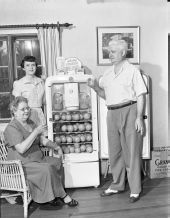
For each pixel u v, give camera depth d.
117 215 2.35
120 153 2.73
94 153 2.89
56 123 2.99
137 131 2.56
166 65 3.23
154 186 2.94
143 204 2.54
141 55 3.20
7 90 3.19
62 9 3.05
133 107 2.57
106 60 3.14
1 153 2.69
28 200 2.44
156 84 3.24
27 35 3.06
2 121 3.13
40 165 2.39
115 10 3.11
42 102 3.01
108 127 2.67
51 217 2.35
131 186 2.63
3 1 3.00
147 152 3.06
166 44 3.20
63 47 3.09
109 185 3.01
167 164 3.14
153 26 3.17
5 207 2.58
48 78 2.80
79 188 2.96
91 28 3.10
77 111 3.01
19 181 2.39
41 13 3.04
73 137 2.98
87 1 3.07
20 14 3.02
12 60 3.12
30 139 2.39
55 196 2.43
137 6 3.13
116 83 2.55
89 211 2.44
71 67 2.88
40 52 3.00
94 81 2.71
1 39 3.10
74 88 2.84
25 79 2.91
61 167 2.83
